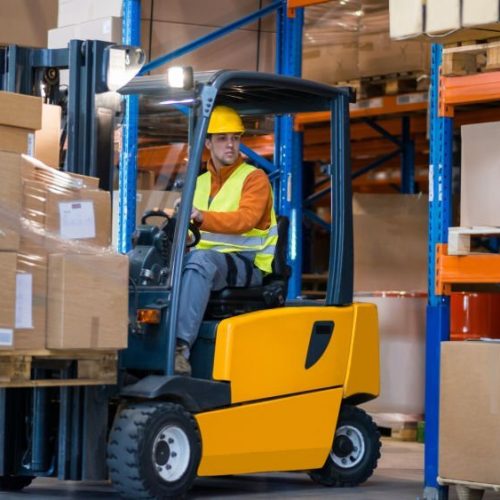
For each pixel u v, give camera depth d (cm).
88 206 854
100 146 971
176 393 922
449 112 948
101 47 966
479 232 916
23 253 817
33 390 953
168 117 1402
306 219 1889
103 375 892
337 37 1606
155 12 1356
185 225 931
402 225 1579
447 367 920
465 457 909
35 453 945
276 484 1070
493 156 911
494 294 1334
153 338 940
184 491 922
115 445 904
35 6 1368
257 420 976
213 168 1013
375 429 1073
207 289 959
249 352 968
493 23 862
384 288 1576
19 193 811
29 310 820
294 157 1583
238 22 1387
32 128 832
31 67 987
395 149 1997
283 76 1000
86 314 840
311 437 1016
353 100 1063
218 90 935
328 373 1030
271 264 1016
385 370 1412
